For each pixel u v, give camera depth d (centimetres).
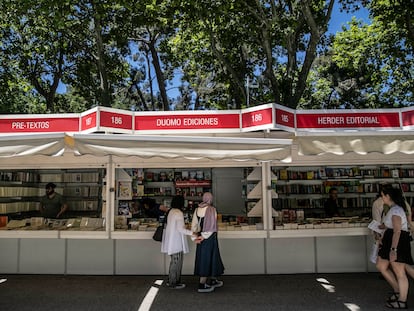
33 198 895
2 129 802
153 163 796
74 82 2070
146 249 775
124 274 771
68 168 830
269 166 776
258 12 1447
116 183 808
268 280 723
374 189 930
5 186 877
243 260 771
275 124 727
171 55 1945
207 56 1792
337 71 2411
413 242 771
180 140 617
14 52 1808
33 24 1722
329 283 696
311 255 780
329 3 1412
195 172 891
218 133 784
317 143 684
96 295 632
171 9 1388
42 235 762
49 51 1873
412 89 1900
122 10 1706
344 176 934
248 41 1672
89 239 779
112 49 2023
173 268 671
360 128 789
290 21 1360
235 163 796
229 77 1778
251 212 789
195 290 660
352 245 786
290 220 820
